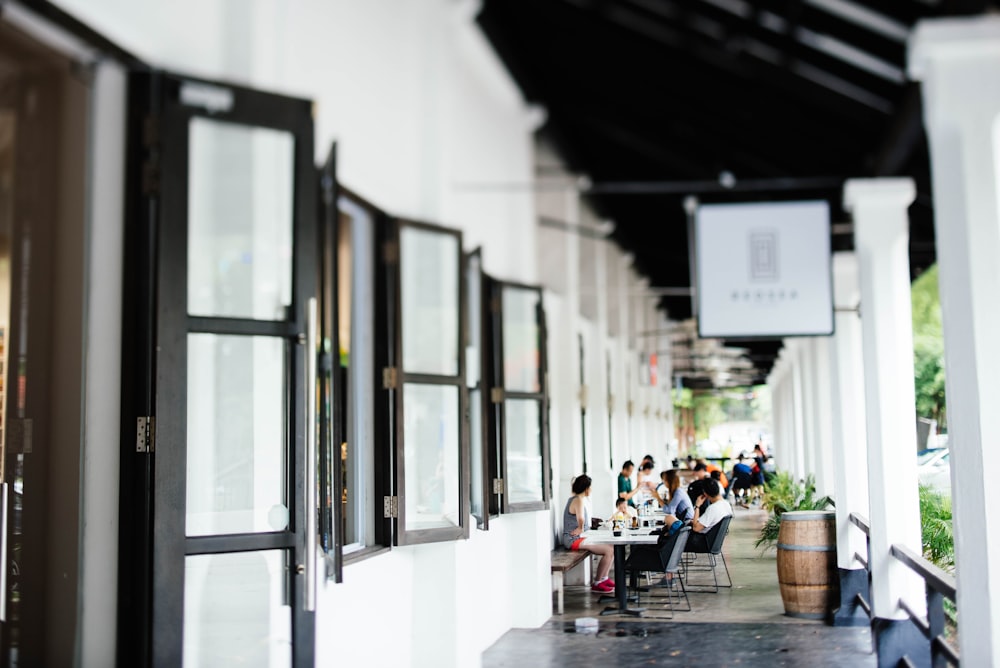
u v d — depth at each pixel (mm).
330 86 4941
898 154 6469
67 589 3480
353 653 4797
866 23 5574
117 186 3570
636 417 12656
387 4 5711
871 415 5770
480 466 6391
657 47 7797
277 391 3900
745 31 6660
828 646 6211
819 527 7051
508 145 8594
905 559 4961
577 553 8062
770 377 17734
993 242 3285
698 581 8312
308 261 3924
